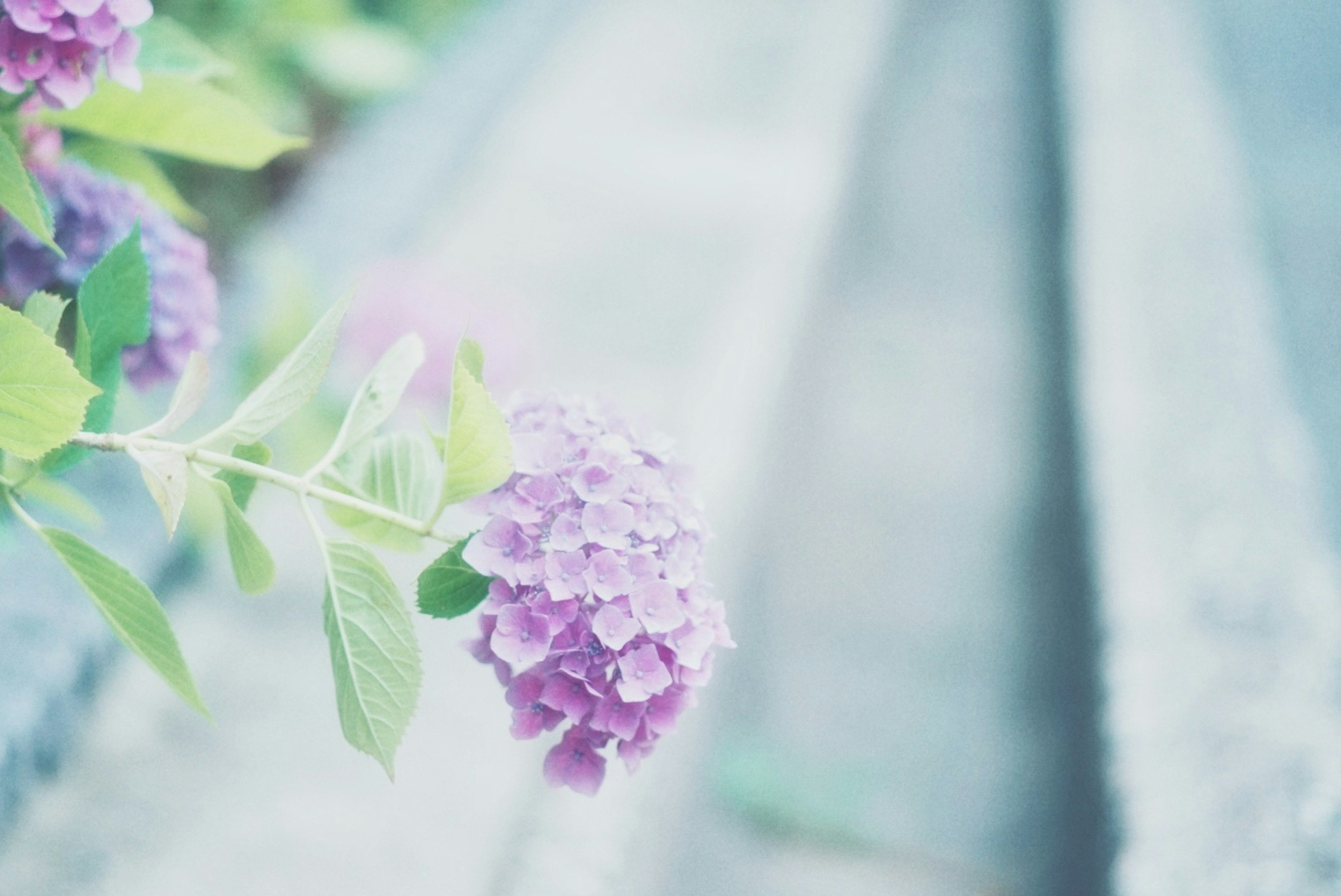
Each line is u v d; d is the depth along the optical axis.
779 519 3.32
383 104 3.78
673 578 1.20
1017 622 3.19
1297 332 4.32
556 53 4.55
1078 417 3.26
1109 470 2.89
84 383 1.17
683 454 2.72
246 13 3.02
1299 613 2.41
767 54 4.84
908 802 2.64
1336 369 4.18
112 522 2.01
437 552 2.13
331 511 1.25
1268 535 2.66
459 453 1.18
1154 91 5.00
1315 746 2.08
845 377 4.00
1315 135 5.56
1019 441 3.81
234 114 1.34
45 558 1.92
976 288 4.52
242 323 2.53
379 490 1.25
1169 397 3.17
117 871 1.67
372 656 1.20
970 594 3.26
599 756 1.22
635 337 3.13
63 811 1.73
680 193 3.80
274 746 1.89
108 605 1.22
